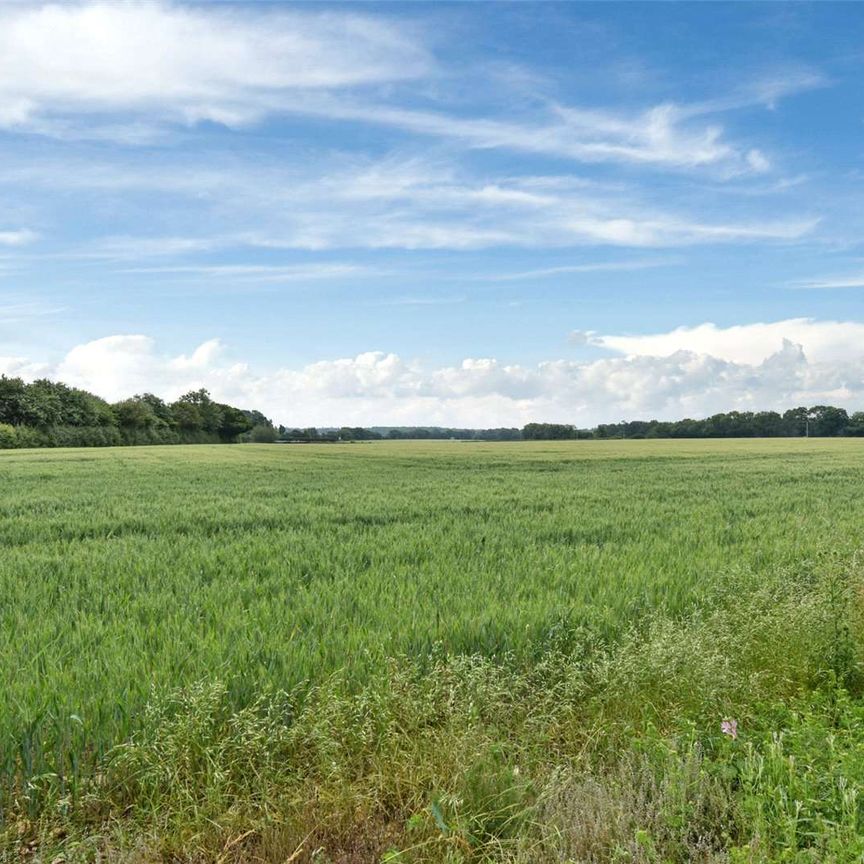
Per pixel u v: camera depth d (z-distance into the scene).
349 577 8.70
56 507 17.36
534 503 18.42
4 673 5.11
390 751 4.32
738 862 3.11
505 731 4.76
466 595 7.39
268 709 4.42
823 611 6.32
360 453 57.84
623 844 3.41
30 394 91.88
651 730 4.43
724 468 35.06
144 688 4.65
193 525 14.03
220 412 133.75
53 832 3.55
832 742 3.93
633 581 8.16
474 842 3.57
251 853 3.58
